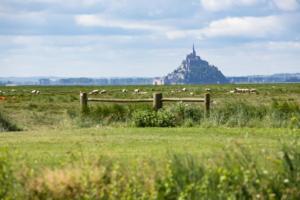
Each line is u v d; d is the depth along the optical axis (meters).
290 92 191.25
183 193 18.25
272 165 19.77
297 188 18.45
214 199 18.09
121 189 19.11
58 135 41.72
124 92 195.75
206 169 19.47
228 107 52.41
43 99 129.25
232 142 25.06
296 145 21.06
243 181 18.42
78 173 19.94
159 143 35.53
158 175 19.30
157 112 50.62
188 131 43.50
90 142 36.69
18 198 19.44
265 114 50.41
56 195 19.39
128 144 35.28
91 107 55.47
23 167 20.48
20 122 57.78
